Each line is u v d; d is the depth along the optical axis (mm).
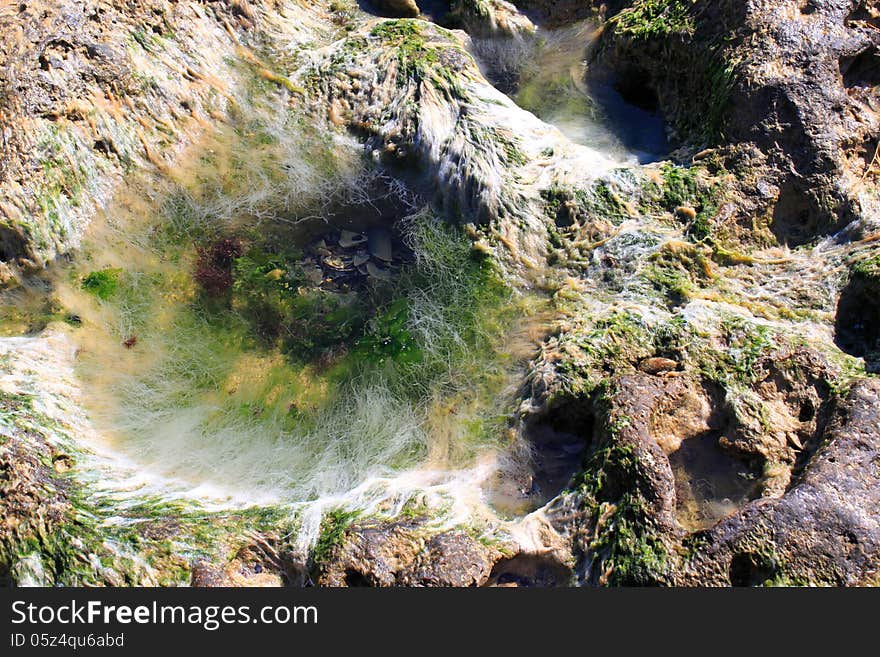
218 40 5621
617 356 4188
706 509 3742
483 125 5145
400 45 5582
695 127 5066
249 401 4586
